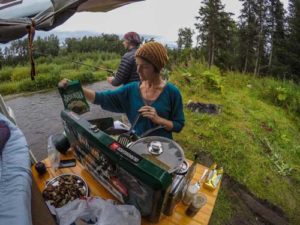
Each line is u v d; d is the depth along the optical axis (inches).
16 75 307.0
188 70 255.1
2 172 41.8
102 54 622.5
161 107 67.2
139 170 36.5
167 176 36.3
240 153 144.0
